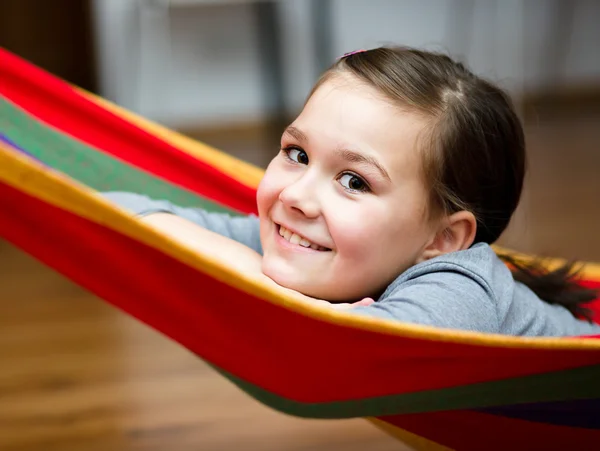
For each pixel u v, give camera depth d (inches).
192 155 50.4
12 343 67.9
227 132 143.3
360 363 34.2
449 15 145.4
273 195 38.8
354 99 38.5
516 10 138.9
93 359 65.1
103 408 57.8
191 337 36.3
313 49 142.2
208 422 56.4
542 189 111.2
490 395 35.2
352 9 142.7
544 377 34.1
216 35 141.1
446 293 37.0
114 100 139.2
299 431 55.6
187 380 62.0
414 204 38.9
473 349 31.6
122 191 48.4
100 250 33.2
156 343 68.1
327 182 38.0
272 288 31.0
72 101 48.4
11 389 60.3
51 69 136.6
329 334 32.4
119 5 136.9
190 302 33.9
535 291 46.1
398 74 39.7
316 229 37.7
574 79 156.6
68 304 76.4
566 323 44.0
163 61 139.9
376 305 35.8
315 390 36.7
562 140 137.2
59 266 34.7
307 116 38.9
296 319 32.0
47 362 64.5
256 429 55.7
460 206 40.5
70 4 135.4
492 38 146.3
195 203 50.1
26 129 46.6
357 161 37.5
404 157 38.4
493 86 43.8
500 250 50.3
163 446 53.4
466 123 40.4
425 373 34.3
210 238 41.6
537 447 38.9
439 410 36.5
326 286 38.2
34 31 135.3
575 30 154.8
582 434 37.9
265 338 34.2
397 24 144.6
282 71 141.9
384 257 38.6
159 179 49.7
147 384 61.3
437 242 40.6
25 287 81.2
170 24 139.3
